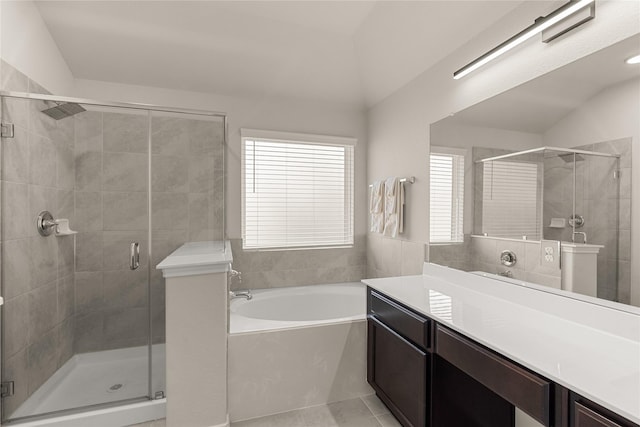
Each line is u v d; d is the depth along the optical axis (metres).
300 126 3.12
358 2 2.19
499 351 1.08
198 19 2.27
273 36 2.47
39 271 1.81
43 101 1.80
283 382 1.98
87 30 2.21
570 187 1.34
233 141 2.91
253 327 2.00
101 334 1.94
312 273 3.17
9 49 1.76
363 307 2.92
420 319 1.53
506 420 1.64
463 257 1.98
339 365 2.11
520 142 1.58
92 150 1.93
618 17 1.18
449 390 1.52
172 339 1.67
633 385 0.84
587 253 1.27
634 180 1.11
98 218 1.96
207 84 2.76
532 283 1.52
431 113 2.30
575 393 0.87
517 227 1.59
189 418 1.69
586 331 1.23
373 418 1.91
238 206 2.93
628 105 1.14
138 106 2.00
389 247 2.87
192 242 2.11
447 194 2.12
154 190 2.04
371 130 3.23
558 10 1.32
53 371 1.83
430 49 2.20
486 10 1.76
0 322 1.70
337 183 3.30
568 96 1.35
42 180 1.83
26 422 1.67
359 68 2.87
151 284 2.03
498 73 1.72
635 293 1.12
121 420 1.75
